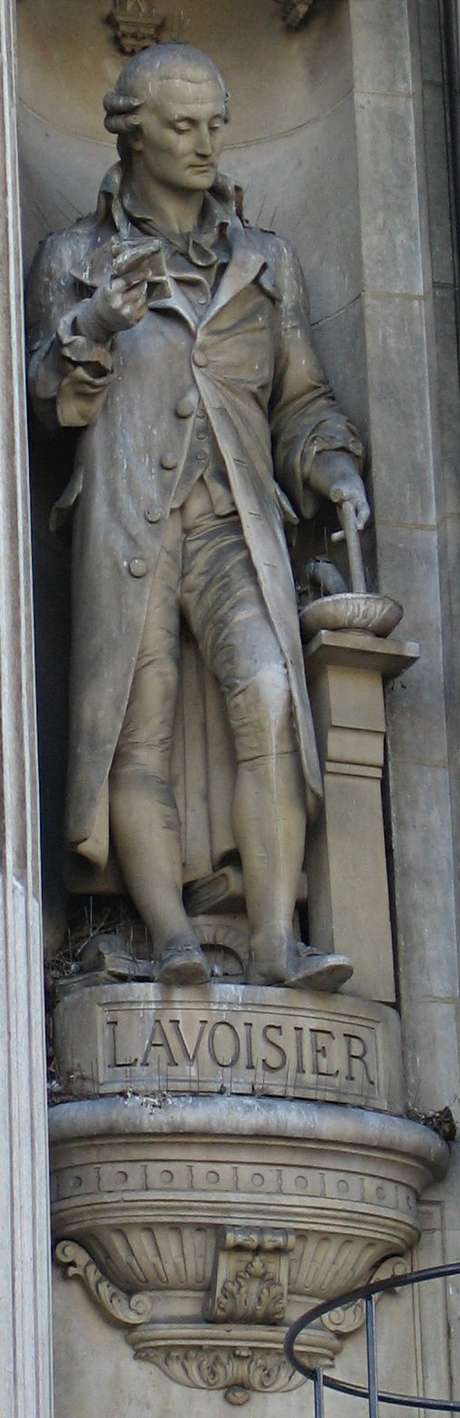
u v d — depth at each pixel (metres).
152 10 9.63
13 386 8.03
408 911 8.79
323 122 9.55
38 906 7.75
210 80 8.87
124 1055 8.23
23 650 7.88
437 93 9.51
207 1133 8.13
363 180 9.38
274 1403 8.30
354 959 8.64
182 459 8.73
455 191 9.38
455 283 9.32
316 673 8.81
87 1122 8.12
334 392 9.29
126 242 8.78
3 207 8.16
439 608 9.08
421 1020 8.71
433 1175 8.56
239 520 8.73
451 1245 8.57
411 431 9.20
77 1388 8.17
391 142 9.45
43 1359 7.36
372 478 9.12
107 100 8.93
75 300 8.84
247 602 8.62
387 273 9.34
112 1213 8.15
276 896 8.46
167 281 8.82
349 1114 8.29
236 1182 8.18
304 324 9.13
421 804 8.89
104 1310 8.23
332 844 8.70
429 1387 8.46
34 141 9.37
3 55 8.29
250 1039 8.30
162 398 8.77
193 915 8.61
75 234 8.97
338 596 8.71
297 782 8.53
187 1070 8.23
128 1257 8.20
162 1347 8.23
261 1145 8.20
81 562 8.66
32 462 8.95
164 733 8.59
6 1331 7.24
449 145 9.45
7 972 7.56
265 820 8.48
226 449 8.76
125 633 8.57
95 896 8.63
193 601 8.69
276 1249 8.20
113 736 8.50
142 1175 8.15
